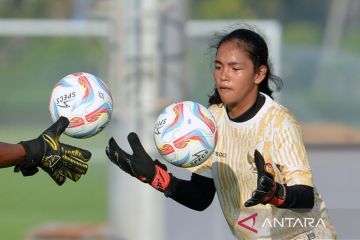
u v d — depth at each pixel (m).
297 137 14.95
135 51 25.23
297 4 108.50
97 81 15.13
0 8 86.62
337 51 100.94
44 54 64.94
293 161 14.76
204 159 14.88
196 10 101.56
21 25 44.34
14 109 65.19
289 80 89.06
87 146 53.25
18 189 57.62
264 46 15.06
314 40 108.38
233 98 14.91
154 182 15.12
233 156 15.48
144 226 24.69
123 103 25.23
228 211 15.96
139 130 25.06
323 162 21.98
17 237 38.88
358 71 88.81
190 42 43.53
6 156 13.79
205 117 14.80
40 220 44.72
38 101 64.88
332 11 109.44
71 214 47.19
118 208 25.31
